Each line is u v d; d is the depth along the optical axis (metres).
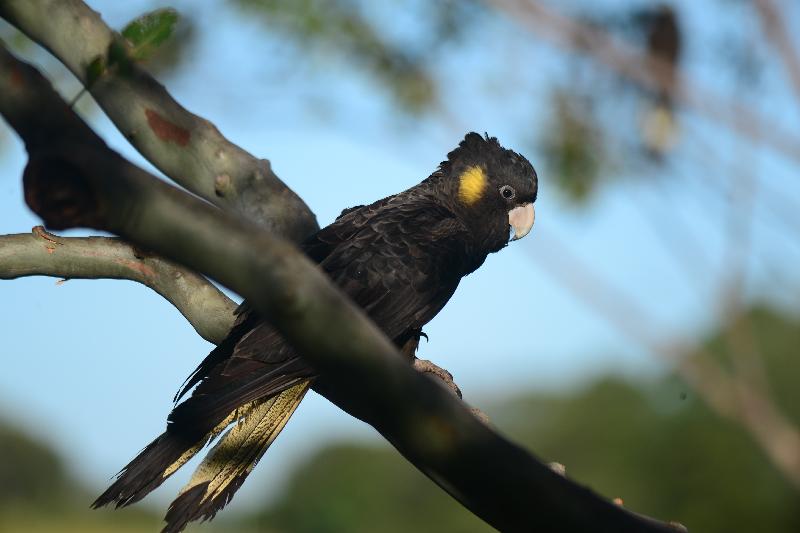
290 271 2.71
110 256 5.77
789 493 41.00
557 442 52.59
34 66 2.60
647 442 46.72
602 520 3.04
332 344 2.80
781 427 21.47
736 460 42.28
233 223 2.69
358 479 63.16
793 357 42.94
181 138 5.54
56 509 83.75
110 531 75.88
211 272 2.73
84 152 2.51
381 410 2.93
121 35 3.97
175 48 14.30
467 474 2.99
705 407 44.31
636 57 16.69
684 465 44.31
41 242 5.59
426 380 2.94
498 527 3.17
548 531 3.04
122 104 5.21
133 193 2.57
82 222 2.58
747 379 21.23
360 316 2.81
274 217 6.02
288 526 65.75
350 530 62.34
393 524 59.84
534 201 9.73
